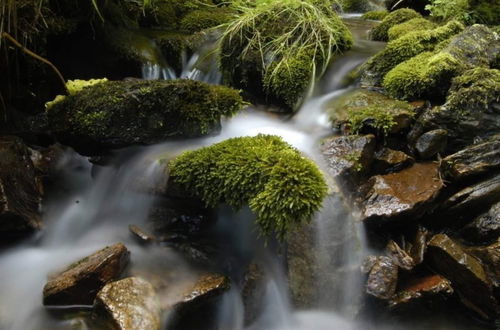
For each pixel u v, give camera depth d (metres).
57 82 2.17
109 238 1.94
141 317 1.57
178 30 2.76
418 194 1.85
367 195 1.88
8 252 1.88
